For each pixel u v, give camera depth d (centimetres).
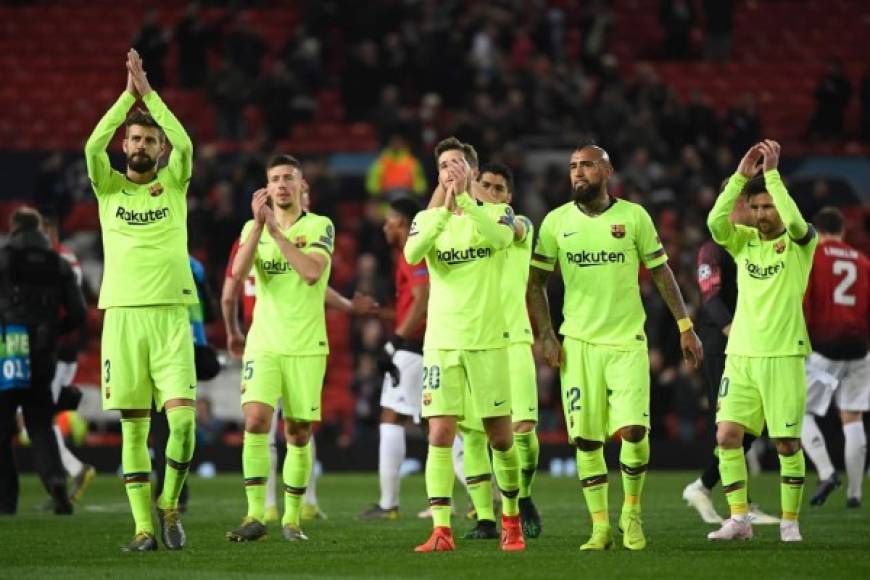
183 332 3241
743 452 3506
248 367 3472
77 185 9038
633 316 3198
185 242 3284
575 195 3222
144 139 3244
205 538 3547
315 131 9794
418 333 4259
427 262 3219
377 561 2950
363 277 7975
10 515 4384
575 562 2905
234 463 7244
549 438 7506
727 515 4322
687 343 3259
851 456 4712
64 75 10338
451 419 3178
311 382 3478
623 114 9456
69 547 3319
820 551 3148
